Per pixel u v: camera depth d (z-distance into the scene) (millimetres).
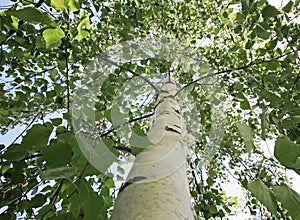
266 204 896
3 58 2646
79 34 1602
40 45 2090
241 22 2303
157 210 796
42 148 1060
